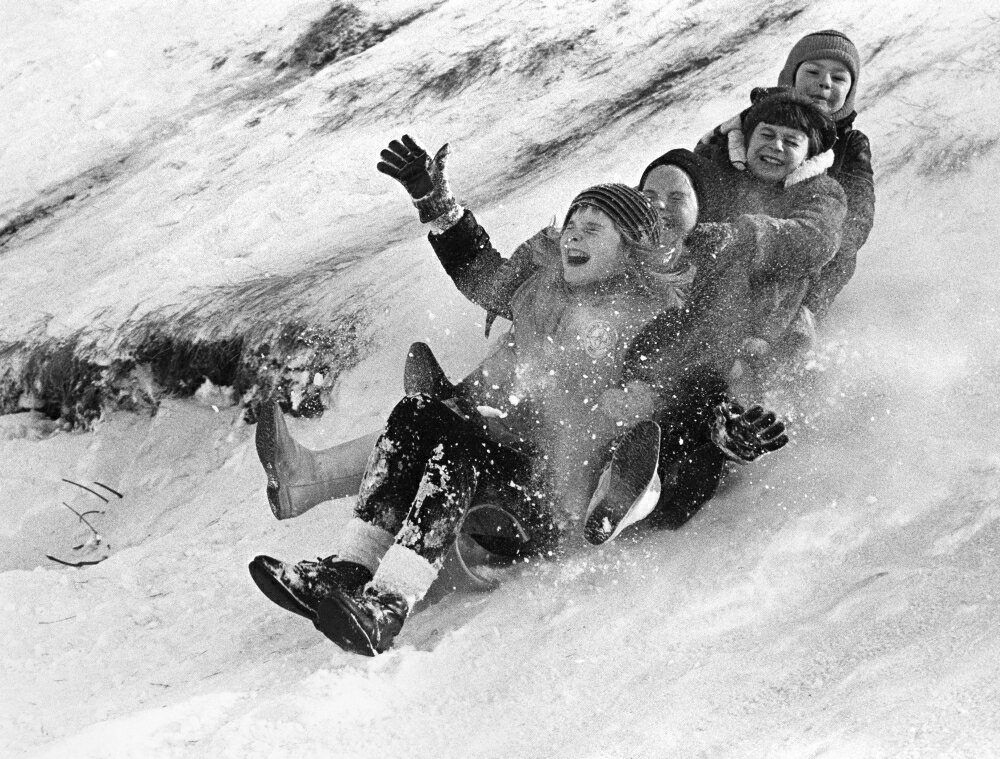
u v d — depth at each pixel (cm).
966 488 650
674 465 704
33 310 1334
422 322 1018
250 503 920
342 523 841
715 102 1241
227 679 643
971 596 550
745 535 674
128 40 1923
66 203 1597
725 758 475
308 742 552
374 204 1348
